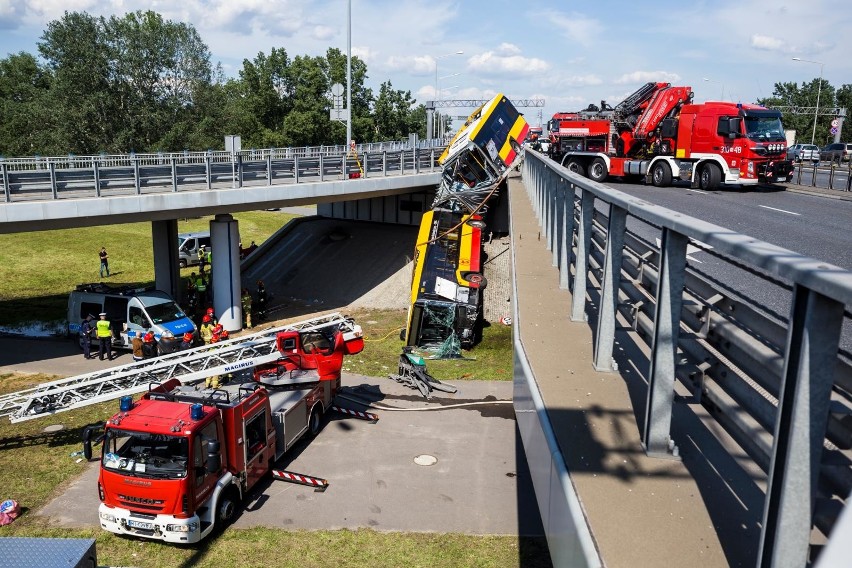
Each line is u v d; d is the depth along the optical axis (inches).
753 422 106.9
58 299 1305.4
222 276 1070.4
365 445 621.0
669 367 128.8
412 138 2193.7
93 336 925.8
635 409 154.4
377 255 1401.3
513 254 400.2
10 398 581.6
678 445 139.8
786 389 79.0
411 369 787.4
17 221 802.8
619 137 1215.6
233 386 730.2
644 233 518.6
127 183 904.9
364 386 773.9
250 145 3430.1
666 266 127.3
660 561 96.2
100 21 2731.3
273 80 3629.4
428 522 482.0
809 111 3292.3
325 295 1285.7
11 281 1439.5
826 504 83.0
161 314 949.8
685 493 116.5
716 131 1002.7
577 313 240.2
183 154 1206.3
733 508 112.0
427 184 1343.5
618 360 198.2
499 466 575.2
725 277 382.3
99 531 475.2
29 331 1077.1
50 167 832.3
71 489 542.6
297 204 1104.8
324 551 445.4
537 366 187.8
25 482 554.3
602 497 115.2
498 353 904.9
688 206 714.2
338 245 1472.7
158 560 437.7
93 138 2628.0
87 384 603.8
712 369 126.3
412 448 614.2
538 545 449.4
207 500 458.9
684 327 142.9
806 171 1444.4
